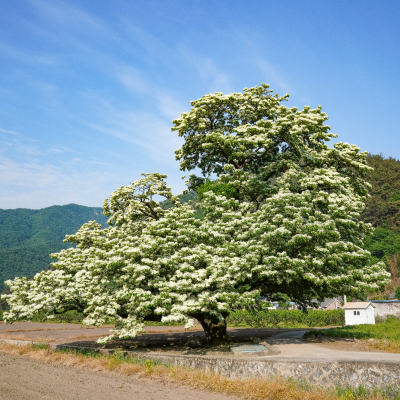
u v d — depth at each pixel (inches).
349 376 462.3
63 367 665.0
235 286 746.8
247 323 1572.3
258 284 787.4
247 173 829.2
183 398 457.7
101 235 956.6
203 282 679.1
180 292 679.7
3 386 517.0
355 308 1375.5
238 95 948.6
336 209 701.9
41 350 804.6
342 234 755.4
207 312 673.6
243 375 534.9
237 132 870.4
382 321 1386.6
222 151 906.1
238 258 667.4
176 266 682.2
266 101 930.7
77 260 866.8
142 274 676.1
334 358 520.4
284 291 842.8
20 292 808.3
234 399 455.2
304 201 710.5
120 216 937.5
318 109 880.3
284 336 959.6
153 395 471.8
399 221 4547.2
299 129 787.4
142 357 678.5
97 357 701.9
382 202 4741.6
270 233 664.4
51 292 796.0
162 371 577.0
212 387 500.7
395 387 428.8
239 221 739.4
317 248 677.9
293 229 689.6
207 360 580.1
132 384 533.0
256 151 906.1
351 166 872.9
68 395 471.5
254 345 696.4
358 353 599.2
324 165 848.9
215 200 782.5
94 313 701.3
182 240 717.9
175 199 1018.7
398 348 627.8
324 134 825.5
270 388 453.4
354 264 774.5
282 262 672.4
